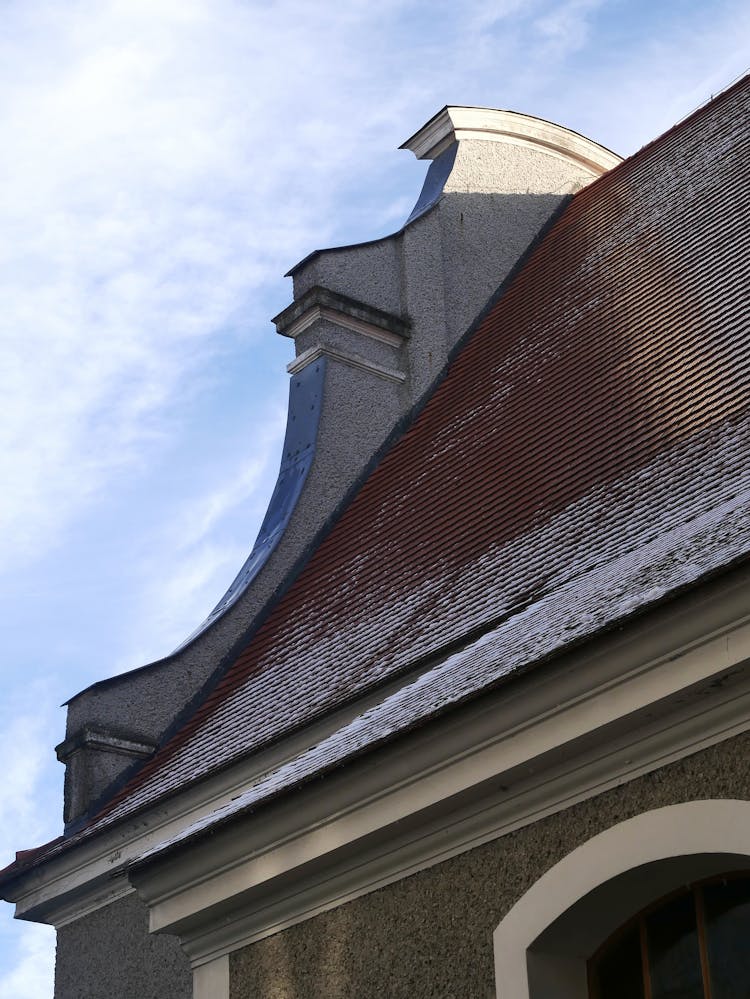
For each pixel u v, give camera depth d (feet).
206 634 53.52
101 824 48.73
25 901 50.34
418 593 45.29
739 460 37.42
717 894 28.96
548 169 66.80
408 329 60.54
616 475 42.11
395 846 31.78
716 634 26.91
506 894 30.01
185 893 34.96
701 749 27.81
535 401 50.65
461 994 30.19
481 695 29.37
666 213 56.29
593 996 29.86
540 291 59.67
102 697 52.49
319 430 57.41
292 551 55.06
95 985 47.55
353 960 32.12
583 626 29.07
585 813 29.22
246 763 44.32
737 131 57.21
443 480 51.06
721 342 44.47
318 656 47.47
